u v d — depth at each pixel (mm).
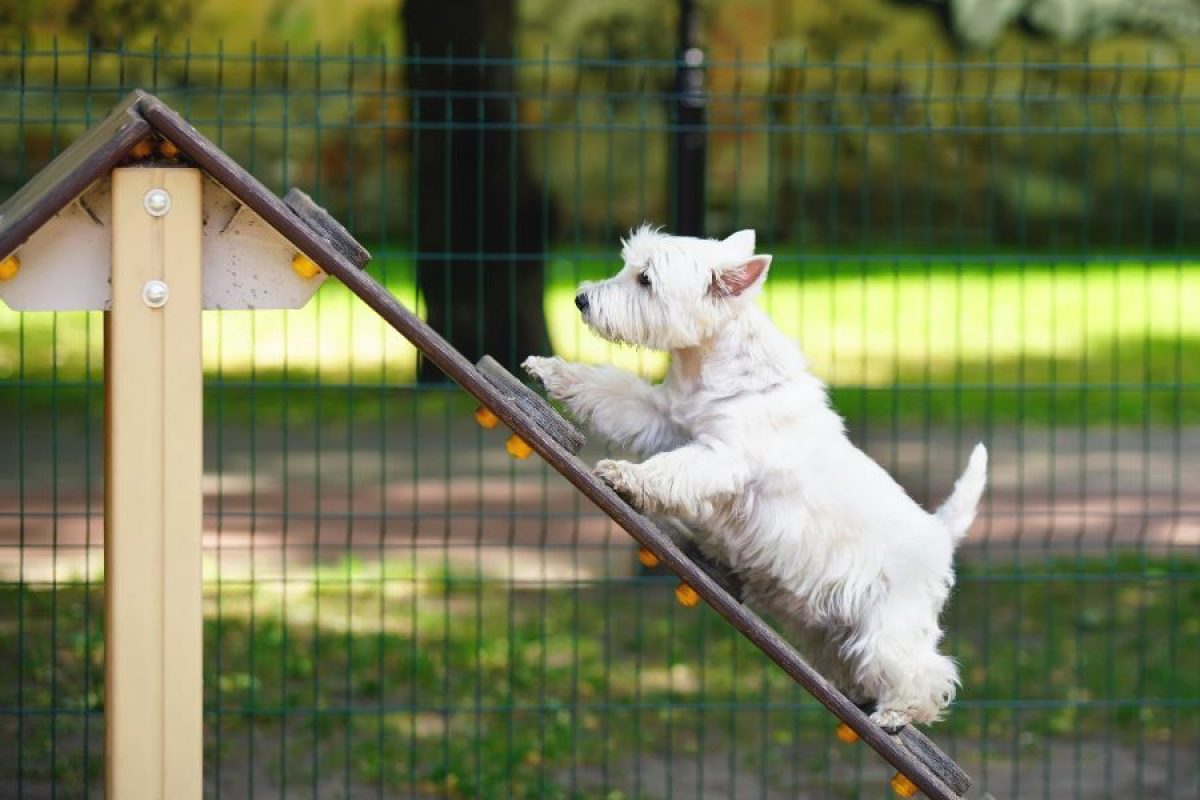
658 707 7766
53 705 7137
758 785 8188
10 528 11445
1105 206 27656
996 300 23062
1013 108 23500
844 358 19078
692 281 5766
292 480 13555
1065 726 9133
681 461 5645
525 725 8898
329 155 23906
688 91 10477
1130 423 17297
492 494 13109
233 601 10516
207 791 7855
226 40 23656
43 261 4938
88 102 7488
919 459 14938
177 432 4945
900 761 5297
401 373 17078
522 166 16766
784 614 6039
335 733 8656
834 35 25688
